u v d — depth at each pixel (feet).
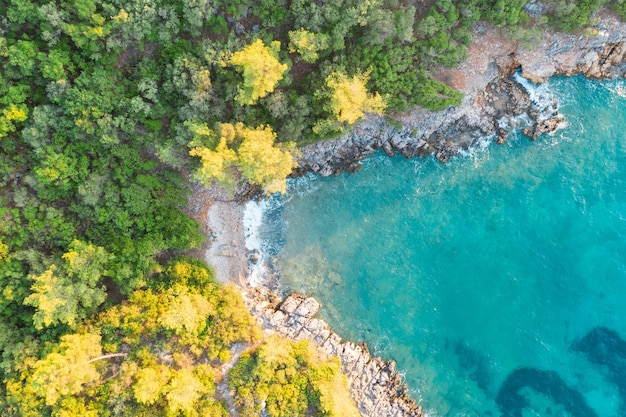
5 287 110.42
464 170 146.10
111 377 115.24
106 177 120.67
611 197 144.46
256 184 141.59
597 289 144.36
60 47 107.04
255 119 124.47
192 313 119.44
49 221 115.24
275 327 138.51
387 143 143.23
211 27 116.06
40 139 109.81
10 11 100.63
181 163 125.49
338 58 122.52
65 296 110.01
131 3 105.19
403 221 146.82
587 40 136.05
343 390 128.47
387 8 119.96
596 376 143.13
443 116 139.23
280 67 106.73
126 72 117.29
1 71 104.42
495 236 146.61
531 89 142.61
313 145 139.03
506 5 124.47
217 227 140.05
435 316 145.69
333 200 146.20
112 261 121.49
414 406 141.79
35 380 98.32
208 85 113.60
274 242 144.66
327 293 144.97
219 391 124.16
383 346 144.15
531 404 143.43
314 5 111.34
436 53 127.85
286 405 121.60
